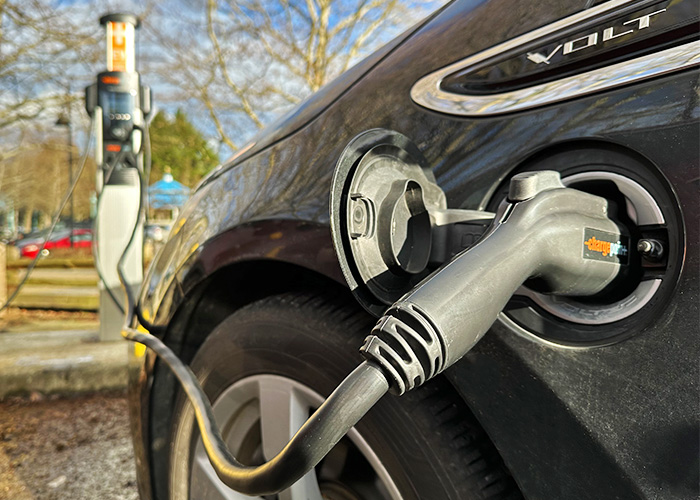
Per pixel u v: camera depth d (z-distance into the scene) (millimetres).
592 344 549
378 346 417
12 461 2271
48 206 22906
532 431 567
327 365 770
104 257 3764
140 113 3738
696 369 488
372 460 709
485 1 774
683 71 543
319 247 762
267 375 853
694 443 480
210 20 9523
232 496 885
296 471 434
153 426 1104
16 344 3727
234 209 945
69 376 3094
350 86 901
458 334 425
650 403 505
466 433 651
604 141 573
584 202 532
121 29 3719
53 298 6094
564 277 510
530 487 567
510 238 485
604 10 614
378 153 571
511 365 586
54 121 11039
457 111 711
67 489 2021
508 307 609
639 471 503
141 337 1076
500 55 695
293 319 821
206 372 971
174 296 1042
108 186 3721
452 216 594
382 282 540
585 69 614
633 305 540
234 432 944
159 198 13148
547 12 672
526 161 632
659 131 537
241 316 908
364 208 536
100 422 2725
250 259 858
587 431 532
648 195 541
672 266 520
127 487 2035
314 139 885
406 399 675
